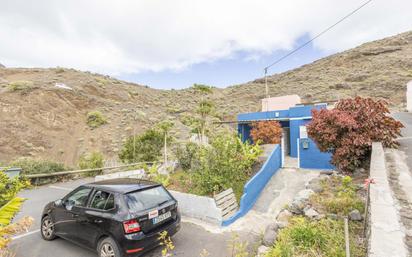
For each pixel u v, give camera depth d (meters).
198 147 12.57
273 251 4.14
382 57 67.56
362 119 8.66
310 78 65.44
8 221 3.93
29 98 38.62
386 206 3.97
